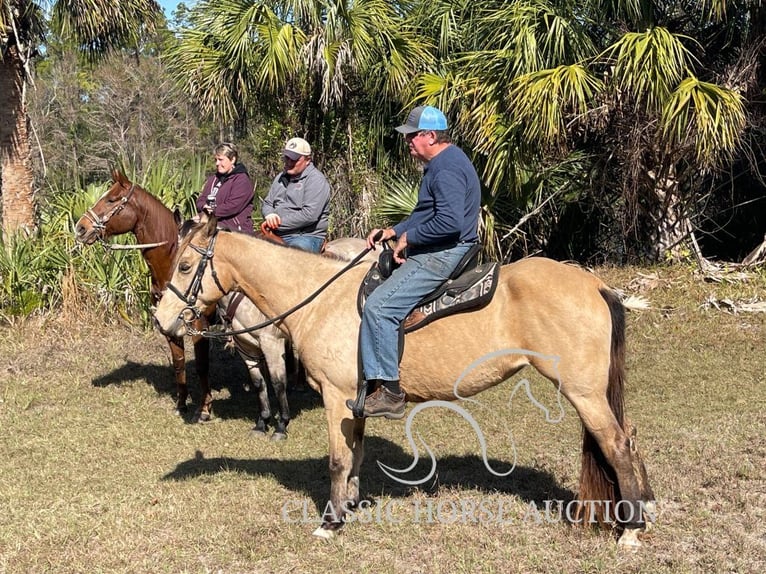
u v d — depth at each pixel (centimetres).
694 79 1006
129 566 439
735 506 497
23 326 1030
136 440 673
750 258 1203
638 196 1219
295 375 845
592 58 1086
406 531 477
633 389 781
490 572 423
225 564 442
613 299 443
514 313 438
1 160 1133
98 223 705
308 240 718
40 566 439
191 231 491
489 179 1098
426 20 1275
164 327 486
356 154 1311
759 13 1149
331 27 1189
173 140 3023
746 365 842
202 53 1234
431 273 439
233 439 680
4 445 654
